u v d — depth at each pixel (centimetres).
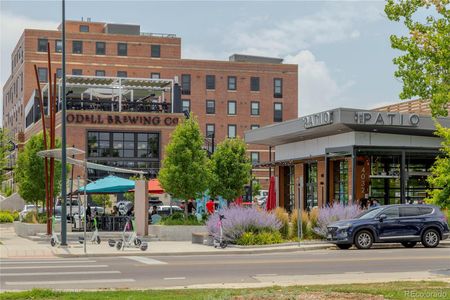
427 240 2789
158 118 6812
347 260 2188
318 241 2934
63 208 2850
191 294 1345
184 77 9238
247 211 2989
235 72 9331
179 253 2572
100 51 9106
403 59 1540
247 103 9344
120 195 6347
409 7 1520
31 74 8950
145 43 9212
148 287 1551
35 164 4231
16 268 1997
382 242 2752
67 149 3062
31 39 8956
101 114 6650
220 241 2764
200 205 4381
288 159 4788
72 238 3322
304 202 4750
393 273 1814
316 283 1569
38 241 3256
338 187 4284
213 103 9256
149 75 9188
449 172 1761
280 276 1766
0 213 5422
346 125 3784
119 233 3412
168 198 6047
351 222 2742
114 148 6688
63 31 2895
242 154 4578
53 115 3406
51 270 1936
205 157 3688
